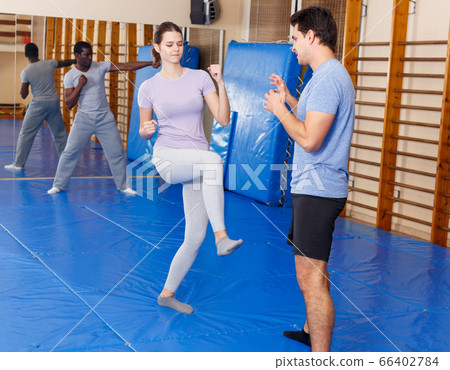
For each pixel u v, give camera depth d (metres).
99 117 5.46
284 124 2.05
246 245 4.04
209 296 3.05
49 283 3.12
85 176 6.49
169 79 2.55
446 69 4.25
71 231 4.20
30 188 5.69
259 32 7.37
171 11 7.55
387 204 4.95
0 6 6.68
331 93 2.02
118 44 7.34
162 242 4.00
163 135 2.61
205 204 2.49
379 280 3.44
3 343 2.37
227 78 6.21
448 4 4.54
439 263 3.87
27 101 6.78
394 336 2.62
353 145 5.38
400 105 4.82
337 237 4.47
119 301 2.91
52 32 6.85
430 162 4.73
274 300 3.03
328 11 2.12
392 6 5.04
